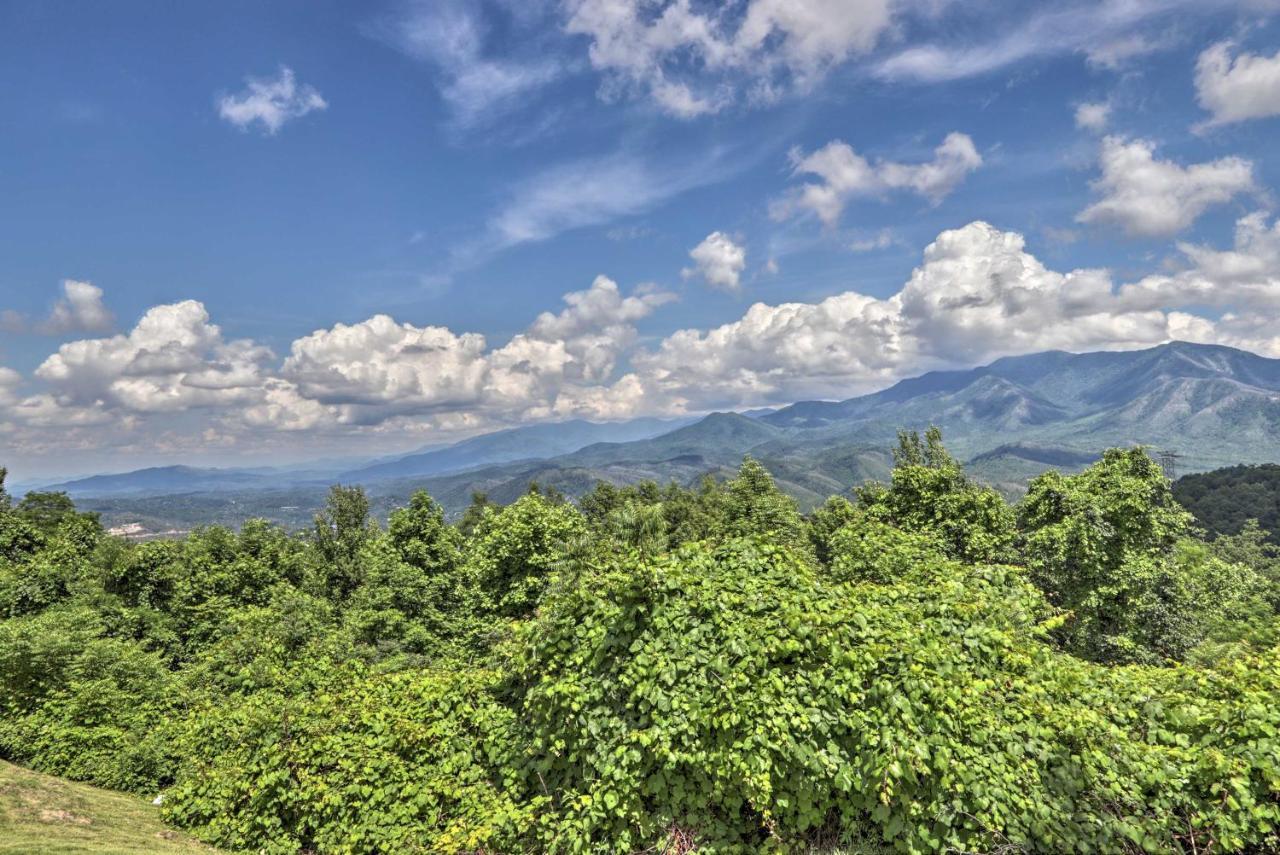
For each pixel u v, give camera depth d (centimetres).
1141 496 2253
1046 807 625
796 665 765
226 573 3512
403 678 1153
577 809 794
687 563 923
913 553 1634
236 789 989
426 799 887
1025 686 746
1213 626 2305
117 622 2802
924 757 643
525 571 2806
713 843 750
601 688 816
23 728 1343
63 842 805
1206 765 594
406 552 3806
